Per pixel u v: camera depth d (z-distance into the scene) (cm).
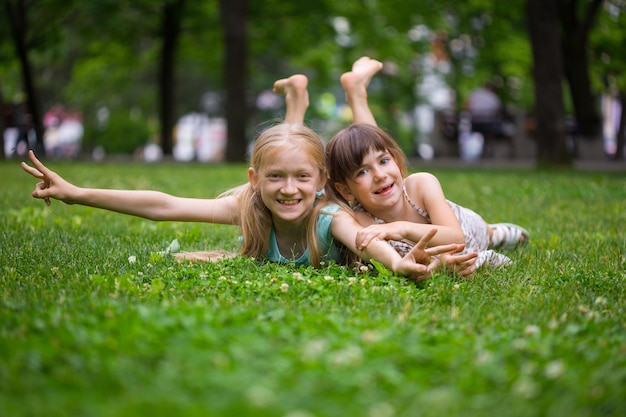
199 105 4066
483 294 369
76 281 371
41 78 3528
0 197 835
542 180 1167
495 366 235
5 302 318
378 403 204
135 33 2423
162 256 449
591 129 2045
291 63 2773
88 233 577
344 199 461
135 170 1381
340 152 444
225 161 1908
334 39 2527
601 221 682
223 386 209
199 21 2366
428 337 269
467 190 981
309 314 300
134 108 3859
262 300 338
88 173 1253
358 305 332
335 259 454
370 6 2352
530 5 1534
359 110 628
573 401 212
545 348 258
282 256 457
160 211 453
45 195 433
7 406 200
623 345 275
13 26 2003
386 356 239
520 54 2422
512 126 2359
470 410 204
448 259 400
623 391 223
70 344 251
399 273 394
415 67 2911
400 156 460
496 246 539
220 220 468
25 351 246
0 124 1906
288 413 195
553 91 1548
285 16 2334
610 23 2198
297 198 429
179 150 5019
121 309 299
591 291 383
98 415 192
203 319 276
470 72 2617
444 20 2375
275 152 424
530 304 349
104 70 3017
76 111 4097
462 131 2520
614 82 2486
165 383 213
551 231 625
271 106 3494
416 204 460
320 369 224
